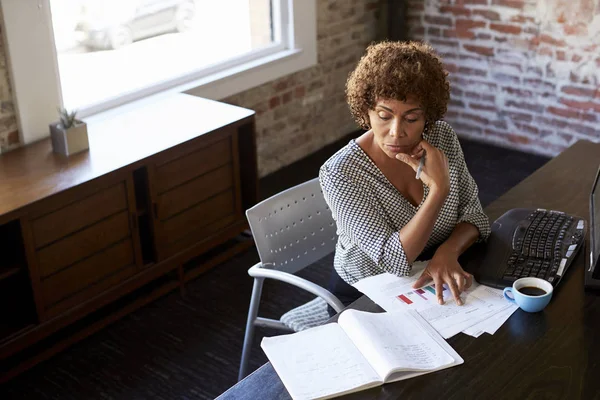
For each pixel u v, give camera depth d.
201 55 3.88
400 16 4.73
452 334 1.65
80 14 3.30
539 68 4.34
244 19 4.04
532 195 2.31
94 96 3.46
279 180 4.27
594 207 2.07
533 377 1.52
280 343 1.64
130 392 2.66
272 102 4.23
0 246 2.65
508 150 4.62
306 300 3.17
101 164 2.82
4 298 2.74
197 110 3.33
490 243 2.01
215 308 3.13
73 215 2.69
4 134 3.00
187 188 3.10
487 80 4.57
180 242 3.14
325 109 4.64
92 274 2.82
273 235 2.23
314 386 1.50
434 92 1.74
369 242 1.89
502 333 1.65
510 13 4.32
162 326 3.02
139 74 3.62
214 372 2.75
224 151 3.22
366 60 1.78
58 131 2.88
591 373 1.53
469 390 1.49
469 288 1.83
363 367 1.55
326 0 4.36
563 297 1.78
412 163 1.84
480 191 4.09
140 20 3.54
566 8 4.10
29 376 2.75
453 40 4.62
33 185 2.66
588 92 4.21
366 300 1.79
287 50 4.26
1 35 2.90
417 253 1.86
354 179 1.93
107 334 2.97
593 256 1.84
